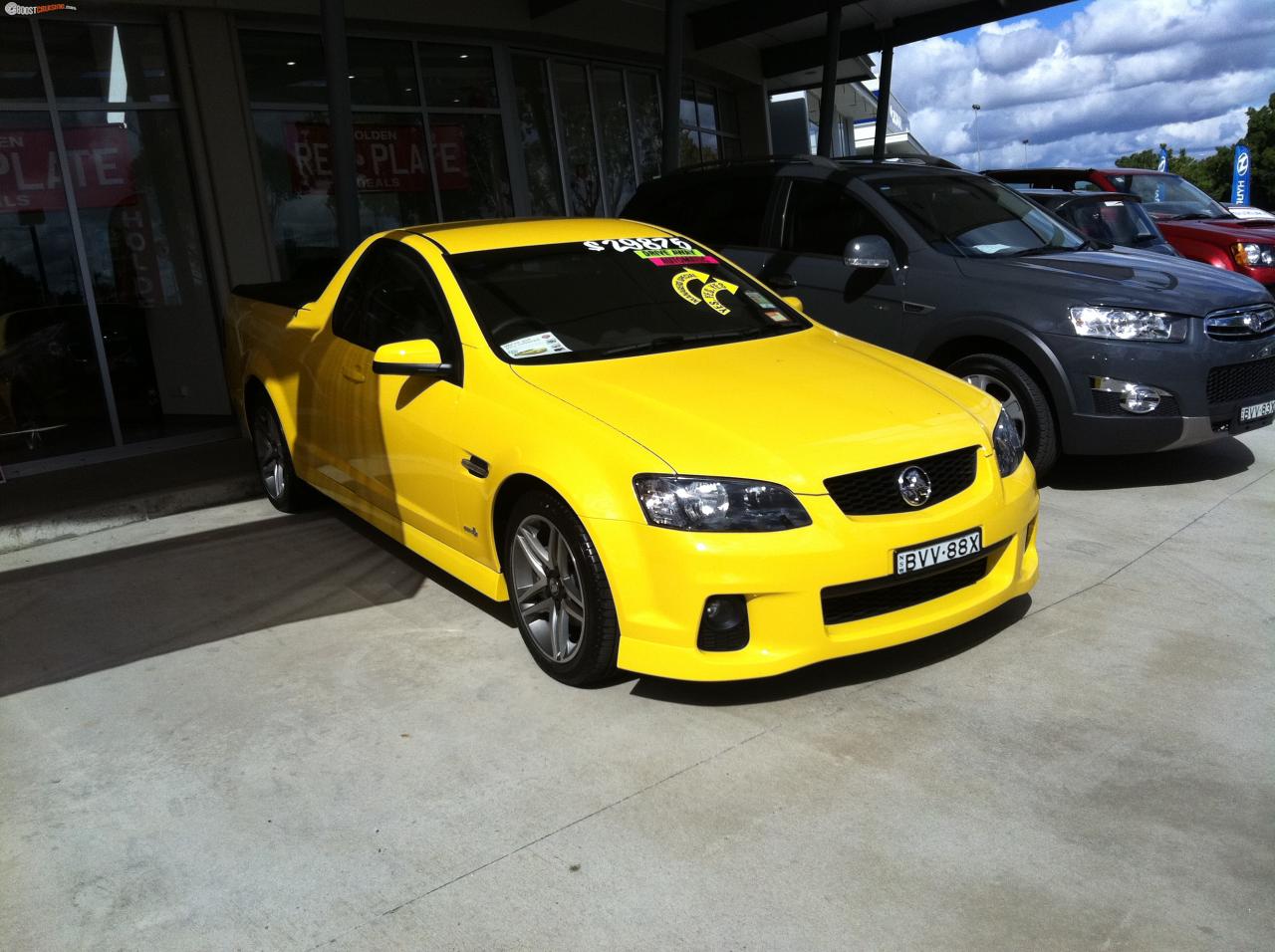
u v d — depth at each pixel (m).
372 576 4.94
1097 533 5.00
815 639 3.25
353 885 2.69
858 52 15.22
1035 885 2.54
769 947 2.38
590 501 3.35
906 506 3.38
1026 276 5.65
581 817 2.93
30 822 3.08
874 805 2.90
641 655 3.34
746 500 3.21
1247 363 5.52
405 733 3.45
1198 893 2.49
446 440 4.04
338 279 5.23
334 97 6.41
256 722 3.59
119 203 7.93
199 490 6.36
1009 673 3.62
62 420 7.61
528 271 4.52
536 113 11.82
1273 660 3.63
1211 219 11.62
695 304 4.61
